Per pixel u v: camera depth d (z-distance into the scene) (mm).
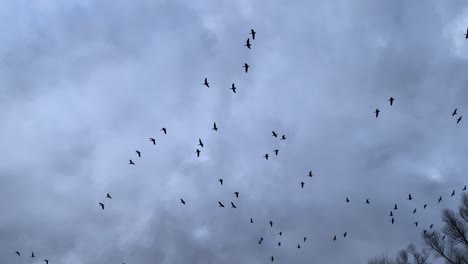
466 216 30000
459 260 28750
